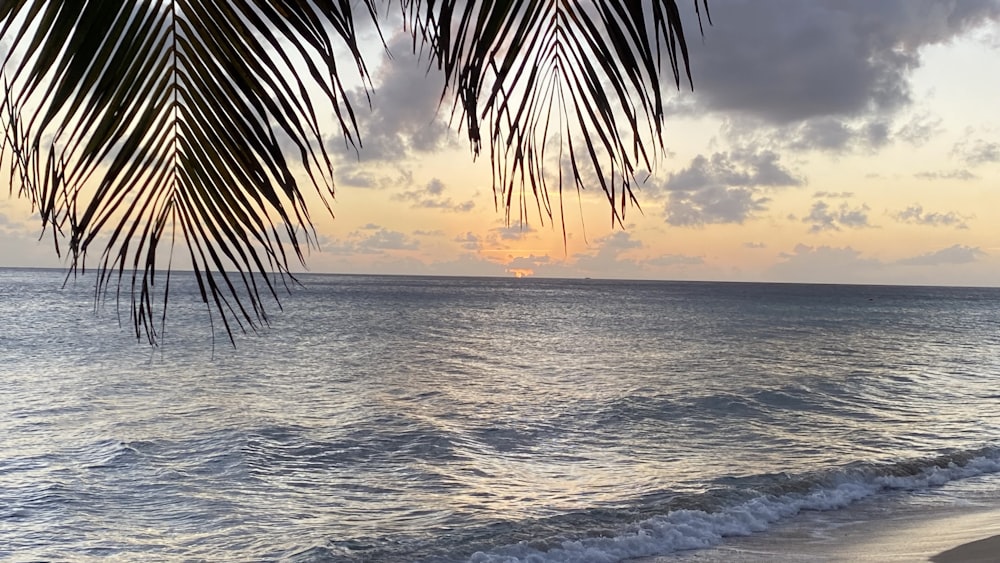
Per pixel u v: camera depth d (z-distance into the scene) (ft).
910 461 45.29
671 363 113.80
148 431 59.57
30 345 125.39
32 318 177.17
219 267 3.54
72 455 51.39
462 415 69.00
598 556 31.89
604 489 43.52
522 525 36.37
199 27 3.56
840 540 32.17
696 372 102.58
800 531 33.86
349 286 571.69
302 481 45.93
